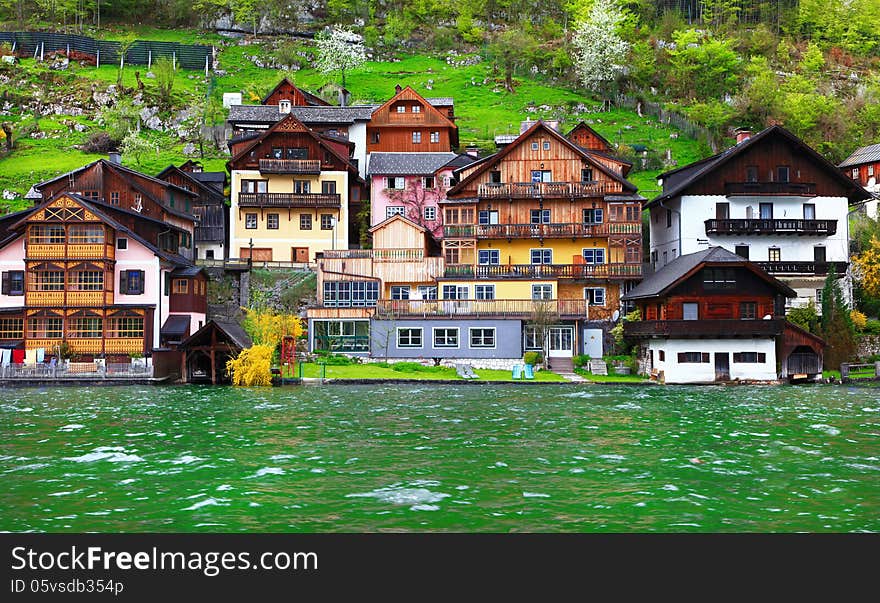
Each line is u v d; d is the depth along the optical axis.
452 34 137.50
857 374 46.44
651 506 14.67
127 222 51.00
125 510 14.45
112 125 95.00
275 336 45.97
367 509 14.41
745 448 21.05
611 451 20.52
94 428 24.75
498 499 15.15
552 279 54.22
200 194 64.94
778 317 46.84
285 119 63.22
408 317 51.06
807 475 17.48
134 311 47.59
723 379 45.78
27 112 100.38
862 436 23.25
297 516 14.01
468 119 102.38
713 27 131.62
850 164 79.44
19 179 80.69
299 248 62.84
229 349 43.44
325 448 20.95
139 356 46.91
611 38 111.69
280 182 63.06
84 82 106.94
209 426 25.25
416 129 75.19
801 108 93.69
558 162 56.38
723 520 13.88
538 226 55.28
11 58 112.88
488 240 56.16
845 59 124.19
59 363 42.47
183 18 141.38
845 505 14.88
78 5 136.38
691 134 96.81
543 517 13.98
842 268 54.06
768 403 33.09
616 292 55.00
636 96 108.56
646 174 85.25
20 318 47.78
